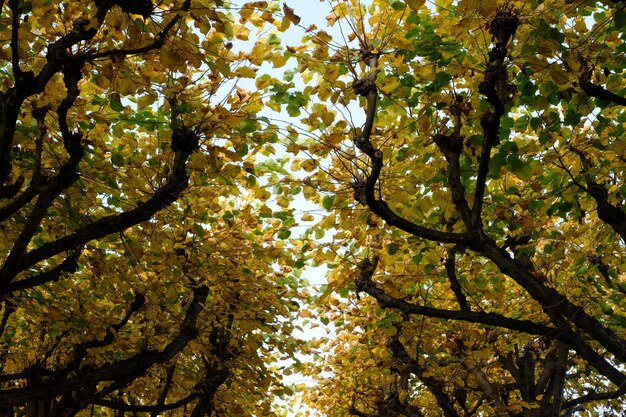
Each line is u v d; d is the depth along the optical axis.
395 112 6.19
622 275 10.88
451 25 5.79
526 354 11.30
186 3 4.17
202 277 7.29
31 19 4.92
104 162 5.76
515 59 5.11
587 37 5.19
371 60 6.09
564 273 8.60
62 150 5.96
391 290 7.30
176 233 7.55
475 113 6.10
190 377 9.16
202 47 4.48
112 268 6.96
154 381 9.87
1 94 4.12
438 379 9.47
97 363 8.04
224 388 9.98
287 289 9.55
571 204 6.98
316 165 6.42
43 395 4.81
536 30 4.81
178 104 5.73
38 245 6.93
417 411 10.35
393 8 5.84
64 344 8.45
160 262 7.11
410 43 5.79
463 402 10.37
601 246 7.95
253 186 6.69
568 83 5.33
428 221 7.43
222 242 7.84
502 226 7.74
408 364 9.30
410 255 7.85
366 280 7.15
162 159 6.07
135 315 8.38
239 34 5.13
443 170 6.27
